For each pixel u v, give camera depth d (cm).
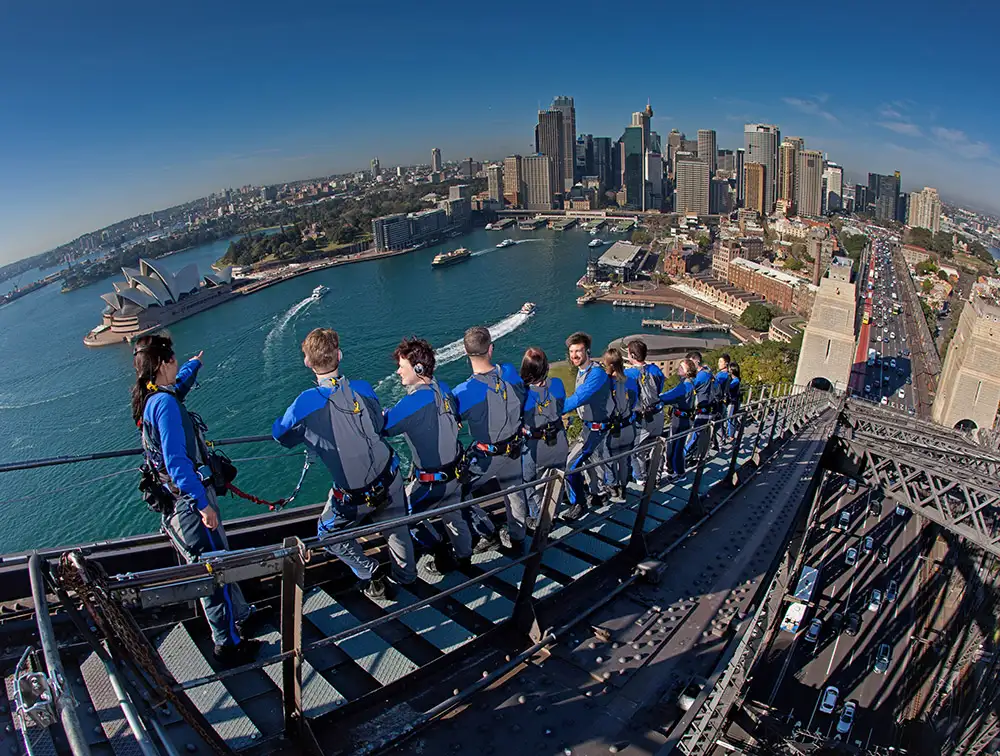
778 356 9044
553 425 674
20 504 6538
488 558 622
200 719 327
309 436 482
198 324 14125
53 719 221
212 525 432
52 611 429
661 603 613
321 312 14550
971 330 5125
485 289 16800
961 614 2541
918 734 2306
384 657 463
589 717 446
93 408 9106
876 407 2519
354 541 517
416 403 536
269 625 489
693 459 1143
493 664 483
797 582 2905
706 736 463
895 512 3806
